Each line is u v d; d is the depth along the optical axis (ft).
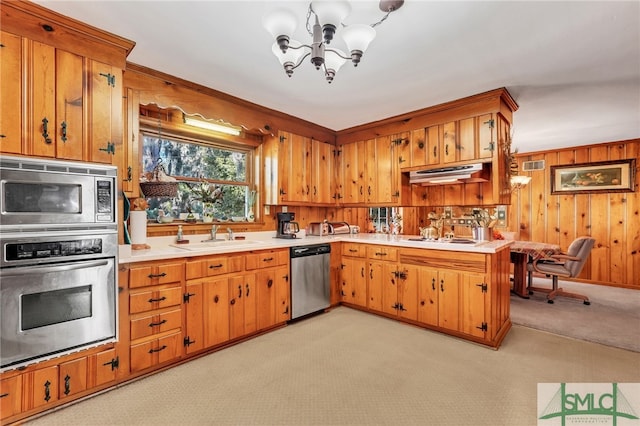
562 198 17.78
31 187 5.51
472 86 9.24
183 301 7.61
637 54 7.39
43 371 5.70
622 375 7.17
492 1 5.53
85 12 5.86
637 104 10.70
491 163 10.27
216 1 5.57
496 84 9.13
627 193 16.01
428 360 7.86
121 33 6.56
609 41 6.84
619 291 15.19
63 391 5.90
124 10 5.82
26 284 5.40
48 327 5.66
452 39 6.74
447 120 10.65
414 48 7.11
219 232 10.56
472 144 10.05
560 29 6.38
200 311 7.93
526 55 7.46
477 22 6.14
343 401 6.14
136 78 8.00
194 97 9.16
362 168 13.37
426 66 7.99
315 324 10.40
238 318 8.79
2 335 5.23
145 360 6.95
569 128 13.71
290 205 12.26
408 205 12.34
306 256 10.85
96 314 6.18
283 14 4.84
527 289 14.75
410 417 5.67
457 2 5.56
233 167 11.47
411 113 11.55
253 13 5.92
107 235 6.30
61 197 5.80
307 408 5.91
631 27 6.30
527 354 8.24
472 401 6.15
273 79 8.79
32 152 5.65
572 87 9.32
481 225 10.96
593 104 10.73
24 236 5.39
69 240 5.83
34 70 5.70
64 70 6.01
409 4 5.61
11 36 5.49
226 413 5.76
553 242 17.98
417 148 11.47
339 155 14.30
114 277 6.40
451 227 14.70
